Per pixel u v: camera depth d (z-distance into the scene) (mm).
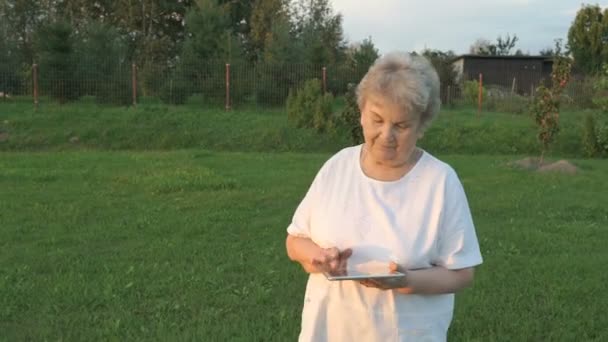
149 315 4754
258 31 38500
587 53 38844
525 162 14023
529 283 5535
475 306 4941
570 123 19391
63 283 5387
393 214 2098
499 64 37844
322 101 18266
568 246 6883
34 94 19875
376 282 1961
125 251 6484
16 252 6402
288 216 8242
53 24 20969
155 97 22094
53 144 17344
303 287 5383
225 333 4375
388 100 1960
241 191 9898
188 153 15609
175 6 41156
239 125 18922
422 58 2062
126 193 9641
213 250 6543
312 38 31250
